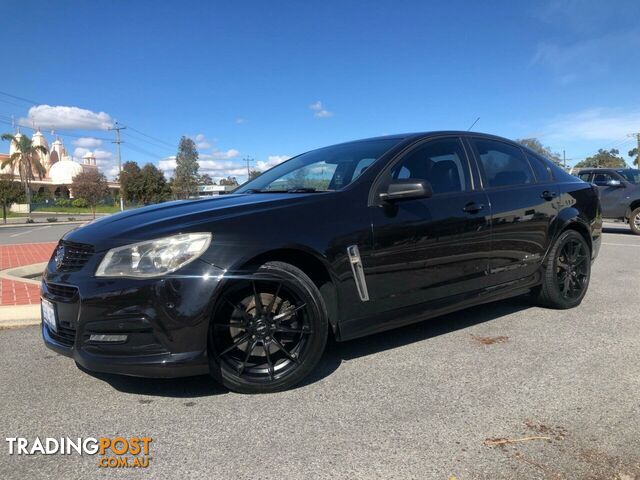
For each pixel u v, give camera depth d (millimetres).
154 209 3482
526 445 2549
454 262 3951
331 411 2936
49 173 94062
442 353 3850
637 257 8953
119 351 2893
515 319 4730
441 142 4211
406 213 3658
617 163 81062
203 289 2891
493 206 4238
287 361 3225
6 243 16141
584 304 5289
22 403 3105
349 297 3381
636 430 2684
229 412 2941
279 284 3109
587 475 2293
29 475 2361
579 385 3246
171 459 2473
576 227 5113
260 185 4289
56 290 3121
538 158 5066
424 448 2531
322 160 4277
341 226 3352
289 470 2361
